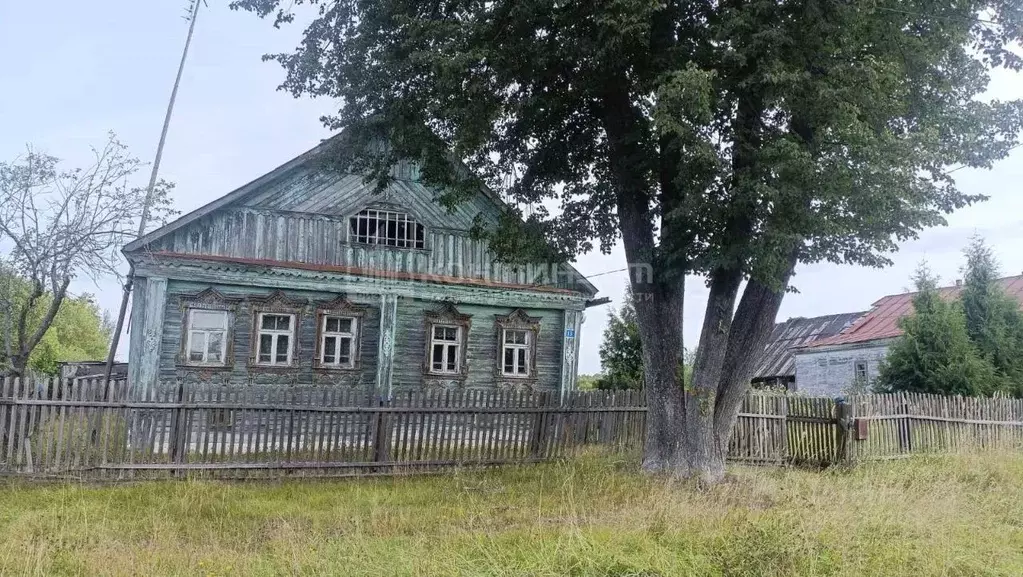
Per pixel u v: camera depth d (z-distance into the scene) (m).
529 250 12.45
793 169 8.53
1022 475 11.97
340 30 11.98
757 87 9.27
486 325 19.98
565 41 10.09
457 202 13.05
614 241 13.41
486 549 6.36
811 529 6.90
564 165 12.98
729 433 11.33
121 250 15.72
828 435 13.77
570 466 11.88
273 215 17.97
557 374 20.58
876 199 8.58
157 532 7.30
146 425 10.30
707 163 8.91
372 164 12.95
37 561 5.92
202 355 17.03
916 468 12.45
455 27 9.91
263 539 7.38
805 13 8.90
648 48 9.97
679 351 11.44
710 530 7.23
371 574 5.67
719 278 11.10
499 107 10.76
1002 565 6.71
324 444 11.77
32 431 9.64
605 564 5.92
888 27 9.72
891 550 6.62
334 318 18.42
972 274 21.92
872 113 9.52
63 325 53.84
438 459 11.91
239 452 10.82
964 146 10.53
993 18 10.13
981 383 19.91
